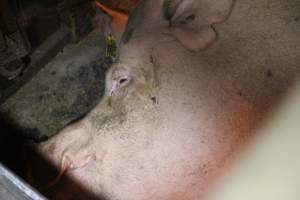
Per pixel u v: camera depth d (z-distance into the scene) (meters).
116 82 1.05
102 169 0.99
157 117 1.01
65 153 1.01
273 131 0.96
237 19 1.07
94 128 1.02
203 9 1.08
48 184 0.99
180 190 0.96
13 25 1.19
